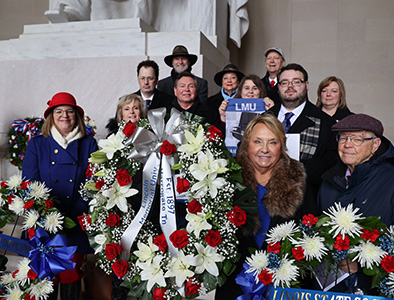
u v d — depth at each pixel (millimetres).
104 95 6438
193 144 2426
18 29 10406
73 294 3303
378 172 2605
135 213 2639
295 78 3688
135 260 2453
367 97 8797
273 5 9336
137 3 7148
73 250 2992
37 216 2998
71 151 3361
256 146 2572
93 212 2588
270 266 2223
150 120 2531
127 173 2443
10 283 3117
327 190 2855
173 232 2342
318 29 9055
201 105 4605
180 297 2393
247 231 2539
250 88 4242
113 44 6551
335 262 2219
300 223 2277
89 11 7324
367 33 8805
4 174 6418
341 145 2729
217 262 2350
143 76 4938
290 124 3693
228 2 8320
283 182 2521
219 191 2367
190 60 5625
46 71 6676
